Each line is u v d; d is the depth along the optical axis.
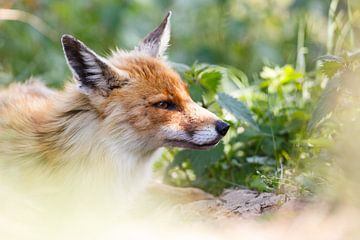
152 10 20.91
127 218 11.76
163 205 12.42
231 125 13.67
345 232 9.01
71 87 11.81
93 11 20.31
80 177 11.25
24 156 11.38
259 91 14.91
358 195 9.88
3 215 10.49
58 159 11.27
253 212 10.62
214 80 13.61
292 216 9.80
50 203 11.25
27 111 11.95
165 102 11.45
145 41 12.84
